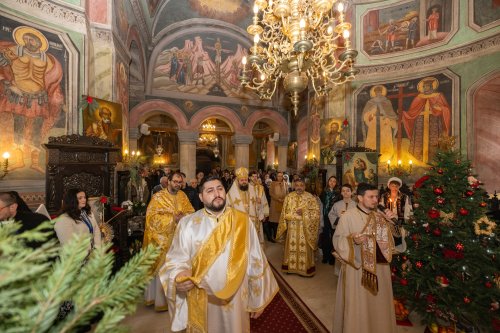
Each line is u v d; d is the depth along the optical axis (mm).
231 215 2027
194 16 14133
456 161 3176
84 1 6094
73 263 542
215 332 1938
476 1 8219
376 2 10539
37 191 5254
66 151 4758
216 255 1899
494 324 2838
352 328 2527
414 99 9680
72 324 527
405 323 3459
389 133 10164
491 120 7941
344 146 10938
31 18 5195
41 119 5340
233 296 1959
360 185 2746
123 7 8664
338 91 11266
